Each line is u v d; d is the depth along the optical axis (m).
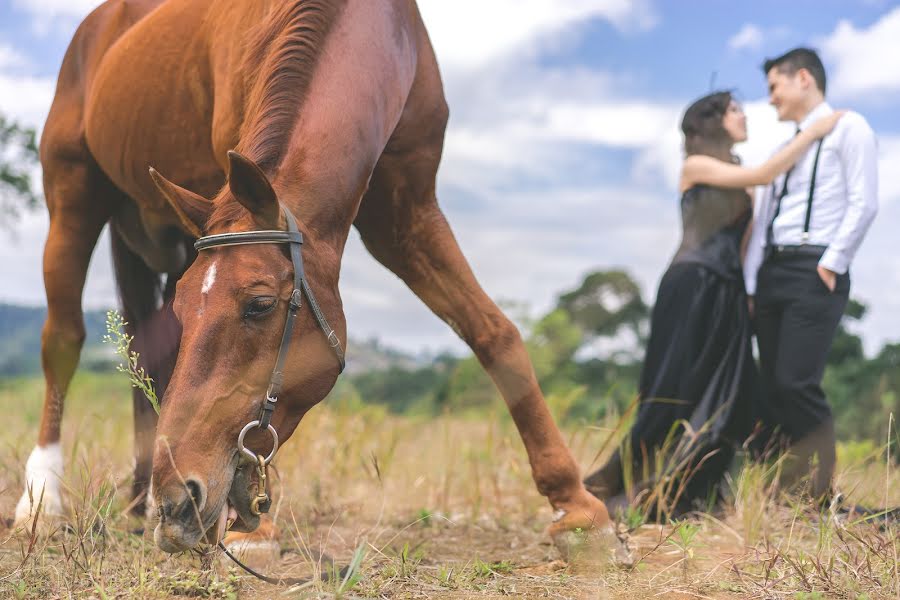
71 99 3.92
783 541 3.20
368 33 2.69
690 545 3.02
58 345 3.75
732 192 4.07
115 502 3.45
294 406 2.29
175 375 2.12
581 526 2.89
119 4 3.90
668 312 4.02
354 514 3.88
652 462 3.94
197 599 2.42
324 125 2.47
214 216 2.24
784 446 3.92
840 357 8.24
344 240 2.51
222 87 2.92
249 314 2.14
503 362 3.00
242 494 2.20
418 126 2.99
